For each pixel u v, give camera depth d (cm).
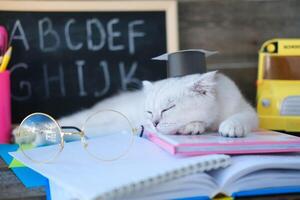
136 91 82
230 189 54
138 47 83
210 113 68
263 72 81
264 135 64
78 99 81
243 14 86
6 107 75
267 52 81
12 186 58
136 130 71
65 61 81
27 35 80
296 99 77
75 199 51
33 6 80
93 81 82
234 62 86
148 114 69
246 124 65
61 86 81
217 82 72
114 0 82
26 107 80
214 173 56
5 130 75
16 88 79
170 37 82
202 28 85
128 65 83
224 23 86
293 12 87
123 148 64
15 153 64
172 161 56
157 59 80
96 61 82
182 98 67
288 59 81
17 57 80
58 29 81
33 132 66
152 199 53
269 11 87
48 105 80
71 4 81
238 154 58
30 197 55
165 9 83
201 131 67
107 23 82
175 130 67
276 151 59
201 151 57
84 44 82
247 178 55
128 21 82
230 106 70
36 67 80
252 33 87
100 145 66
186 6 84
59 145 66
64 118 81
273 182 55
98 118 80
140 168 55
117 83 82
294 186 56
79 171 56
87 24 82
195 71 71
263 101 79
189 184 53
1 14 79
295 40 81
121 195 51
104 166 57
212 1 85
